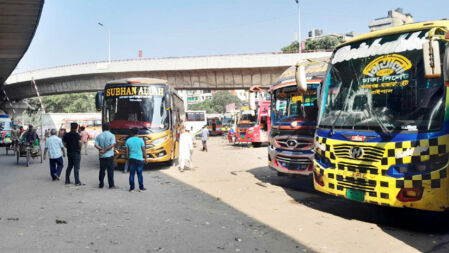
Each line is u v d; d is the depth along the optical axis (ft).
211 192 31.09
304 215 23.15
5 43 77.51
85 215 22.77
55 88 152.76
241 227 20.35
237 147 92.58
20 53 86.94
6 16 60.85
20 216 22.58
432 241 17.99
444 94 18.12
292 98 32.63
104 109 46.44
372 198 19.62
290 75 33.86
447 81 16.74
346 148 21.03
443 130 17.74
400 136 18.80
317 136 23.41
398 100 19.76
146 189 32.55
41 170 47.75
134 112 45.57
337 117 22.36
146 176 41.45
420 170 18.03
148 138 44.73
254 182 36.22
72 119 155.63
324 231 19.67
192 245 17.24
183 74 130.41
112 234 18.84
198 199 28.17
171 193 30.68
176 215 22.94
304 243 17.69
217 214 23.34
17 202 26.89
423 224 21.11
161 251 16.38
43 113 151.53
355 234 19.15
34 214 23.06
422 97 18.89
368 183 19.81
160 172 44.86
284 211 24.23
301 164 30.91
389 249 16.85
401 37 20.62
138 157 31.73
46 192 31.12
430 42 16.52
